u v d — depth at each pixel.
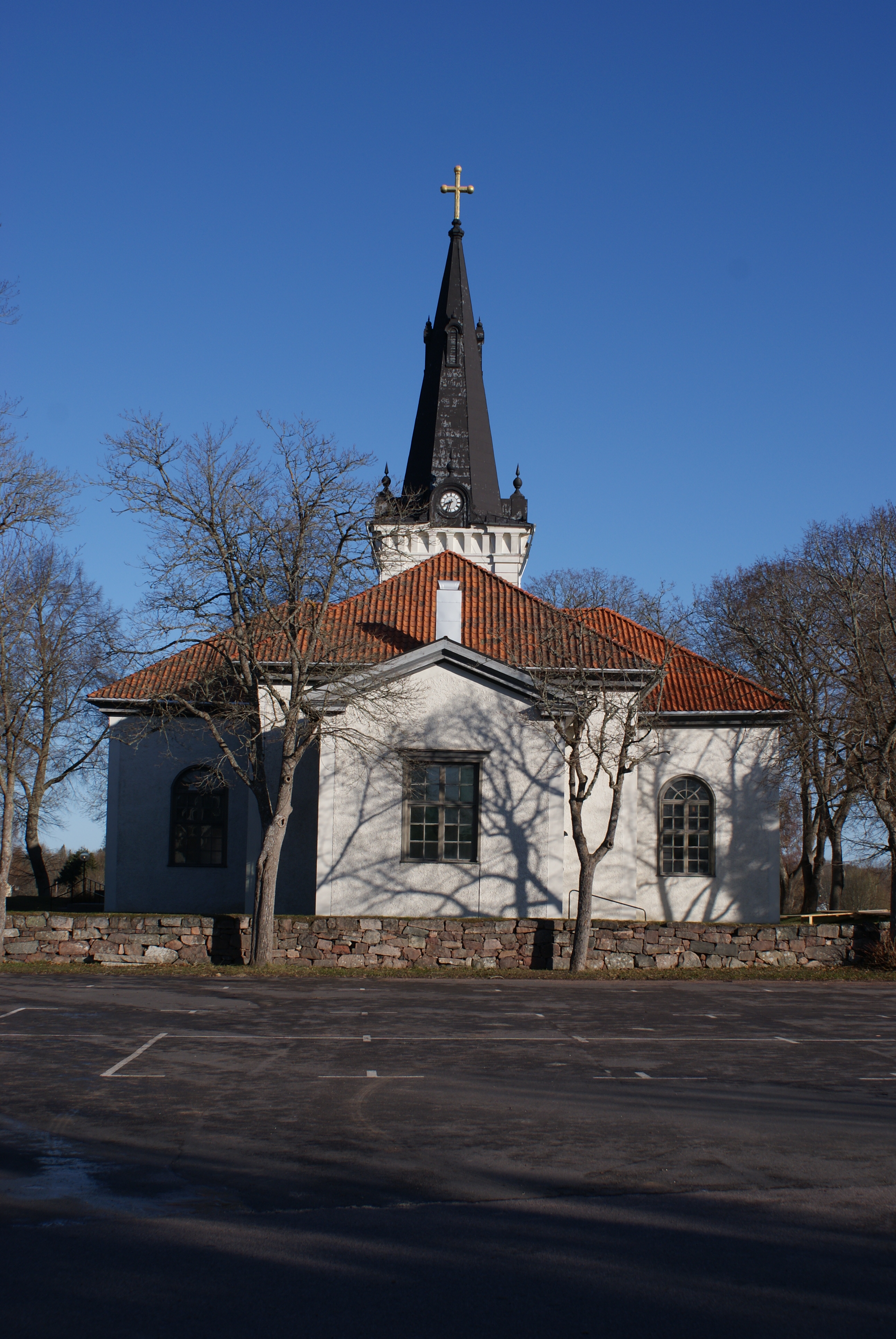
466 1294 6.36
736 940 25.50
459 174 52.03
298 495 24.11
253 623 24.36
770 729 32.16
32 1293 6.31
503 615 32.50
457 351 51.47
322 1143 9.59
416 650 27.00
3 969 23.66
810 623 34.91
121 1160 9.02
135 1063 13.16
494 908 26.62
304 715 27.89
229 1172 8.71
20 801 44.06
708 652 47.97
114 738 31.11
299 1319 6.00
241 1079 12.27
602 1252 7.07
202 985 21.39
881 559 29.94
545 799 26.97
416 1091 11.78
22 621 27.58
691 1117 10.77
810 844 41.28
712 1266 6.87
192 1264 6.78
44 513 25.50
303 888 29.70
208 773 30.28
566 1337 5.82
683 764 32.06
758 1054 14.45
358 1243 7.18
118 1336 5.77
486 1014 17.92
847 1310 6.22
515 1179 8.62
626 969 25.06
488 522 49.94
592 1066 13.36
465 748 27.08
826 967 25.61
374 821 26.81
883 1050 15.00
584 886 24.88
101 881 51.84
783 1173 8.91
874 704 27.69
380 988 21.38
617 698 30.22
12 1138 9.68
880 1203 8.16
